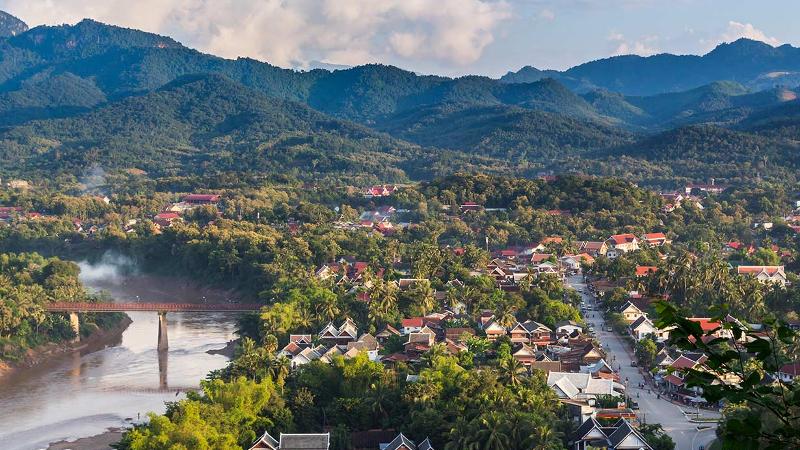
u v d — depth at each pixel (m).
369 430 177.00
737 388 29.94
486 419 162.38
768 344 30.09
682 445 170.00
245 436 171.38
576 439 165.88
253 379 197.75
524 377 196.25
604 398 192.00
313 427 180.75
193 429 160.38
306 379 195.50
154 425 163.38
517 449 160.88
